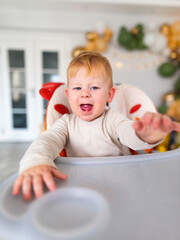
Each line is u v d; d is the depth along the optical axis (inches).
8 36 123.9
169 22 133.5
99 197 8.8
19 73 129.2
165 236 7.9
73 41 129.3
